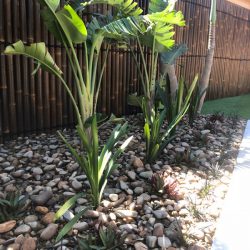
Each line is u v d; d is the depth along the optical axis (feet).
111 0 11.16
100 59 14.94
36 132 13.10
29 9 11.93
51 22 10.16
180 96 13.24
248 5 24.40
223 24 23.73
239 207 8.25
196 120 16.62
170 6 12.12
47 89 13.15
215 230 7.25
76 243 6.62
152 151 10.40
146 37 13.17
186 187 9.25
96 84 15.02
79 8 11.22
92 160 7.48
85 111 11.59
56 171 9.76
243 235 7.09
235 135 14.60
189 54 21.01
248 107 21.79
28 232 6.86
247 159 11.65
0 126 11.83
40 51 9.53
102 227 6.84
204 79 17.76
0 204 7.45
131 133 13.64
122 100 16.74
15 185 8.86
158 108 14.92
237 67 26.96
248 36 27.66
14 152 11.17
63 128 14.06
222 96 25.71
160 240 6.75
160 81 15.94
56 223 7.21
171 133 12.94
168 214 7.75
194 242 6.85
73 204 7.51
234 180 9.86
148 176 9.55
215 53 23.50
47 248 6.46
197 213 7.72
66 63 13.57
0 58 11.43
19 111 12.38
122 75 16.44
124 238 6.54
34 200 7.95
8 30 11.41
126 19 10.60
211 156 11.71
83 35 10.18
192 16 20.52
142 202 8.18
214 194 8.90
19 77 12.12
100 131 13.92
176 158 10.84
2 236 6.73
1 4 11.09
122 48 16.01
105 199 8.28
